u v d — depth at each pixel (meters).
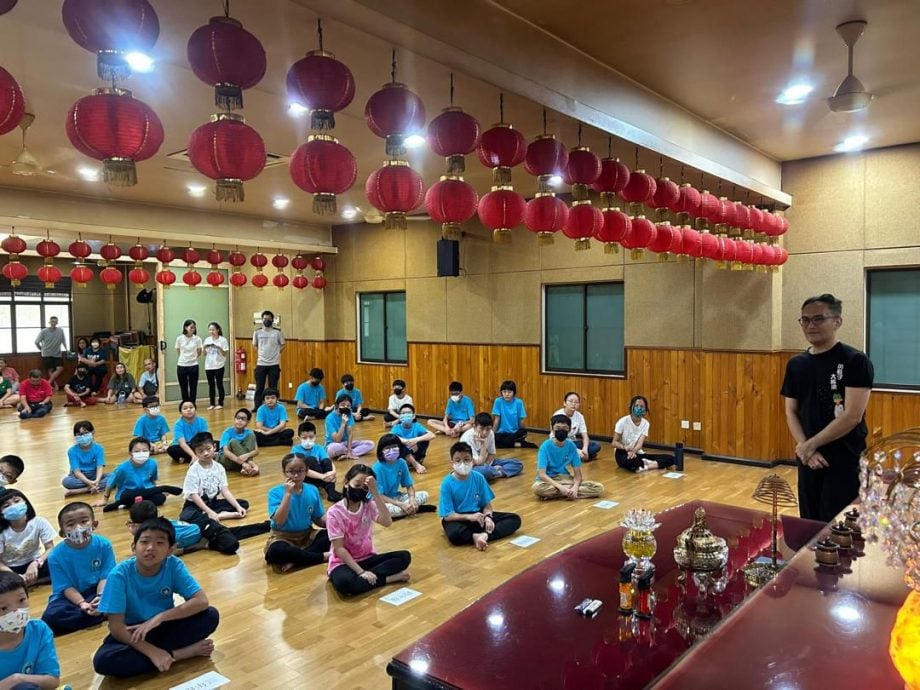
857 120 5.13
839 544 1.85
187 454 6.74
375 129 2.65
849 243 6.16
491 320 8.74
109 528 4.70
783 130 5.40
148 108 2.06
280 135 5.20
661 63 4.01
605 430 7.68
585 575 2.14
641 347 7.35
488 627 1.75
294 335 11.49
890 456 1.41
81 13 1.79
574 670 1.52
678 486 5.70
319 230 10.54
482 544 4.19
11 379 11.81
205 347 10.60
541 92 3.54
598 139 4.19
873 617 1.41
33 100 4.47
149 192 7.73
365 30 2.74
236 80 2.10
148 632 2.78
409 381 9.82
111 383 11.94
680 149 4.73
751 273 6.54
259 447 7.55
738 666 1.21
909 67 4.07
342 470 6.50
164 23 2.67
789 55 3.89
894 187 5.92
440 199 2.93
